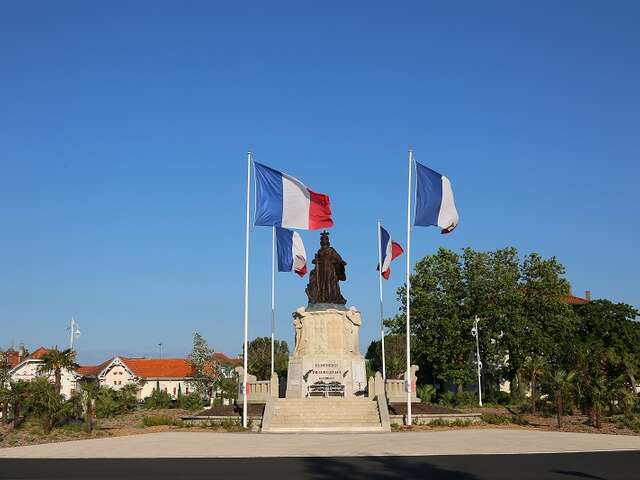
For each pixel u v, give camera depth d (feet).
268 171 142.31
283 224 141.08
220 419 143.54
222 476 70.44
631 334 270.05
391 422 139.33
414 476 69.62
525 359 233.14
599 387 143.23
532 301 255.91
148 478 69.36
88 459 89.86
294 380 164.76
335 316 168.04
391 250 173.06
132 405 209.67
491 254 265.54
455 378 250.37
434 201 137.28
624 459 84.53
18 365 298.56
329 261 175.63
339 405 144.46
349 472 73.05
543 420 156.87
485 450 95.66
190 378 301.63
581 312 288.10
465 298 257.96
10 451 102.27
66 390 296.30
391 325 265.54
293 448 98.99
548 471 72.74
